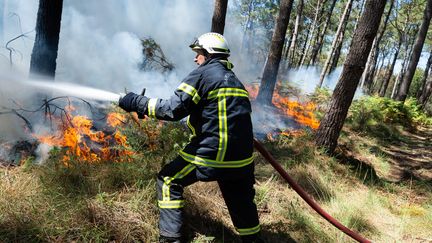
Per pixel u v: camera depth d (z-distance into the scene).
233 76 2.66
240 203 2.78
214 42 2.72
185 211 3.19
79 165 3.43
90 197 3.03
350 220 3.93
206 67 2.62
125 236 2.73
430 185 5.86
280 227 3.50
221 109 2.54
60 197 2.98
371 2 5.57
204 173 2.57
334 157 5.75
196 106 2.59
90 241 2.60
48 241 2.55
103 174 3.38
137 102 2.59
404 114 13.10
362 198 4.69
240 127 2.58
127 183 3.36
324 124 5.94
